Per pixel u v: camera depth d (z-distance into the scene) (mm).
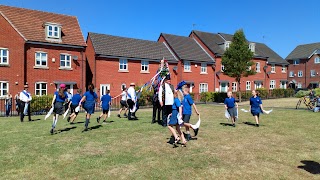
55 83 28422
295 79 63188
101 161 7297
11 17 27609
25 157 7641
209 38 45562
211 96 35219
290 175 6426
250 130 12039
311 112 19797
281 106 25672
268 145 9227
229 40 46188
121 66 33719
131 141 9617
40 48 27609
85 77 30625
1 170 6598
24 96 15070
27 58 26844
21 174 6324
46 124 13805
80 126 12938
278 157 7824
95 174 6355
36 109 21578
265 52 51812
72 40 29812
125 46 35500
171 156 7801
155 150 8430
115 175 6305
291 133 11367
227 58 34500
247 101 35688
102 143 9305
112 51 33156
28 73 26891
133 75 34594
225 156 7867
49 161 7297
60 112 11156
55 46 28500
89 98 11695
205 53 42781
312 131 11859
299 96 44250
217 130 12008
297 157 7844
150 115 17938
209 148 8727
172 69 38156
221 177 6254
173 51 39250
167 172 6508
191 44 43312
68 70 29375
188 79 39156
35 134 10898
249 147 8930
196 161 7371
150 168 6773
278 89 44844
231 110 13125
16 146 8867
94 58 31844
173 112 8789
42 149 8492
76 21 32281
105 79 32375
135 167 6844
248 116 17531
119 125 13156
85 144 9156
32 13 29500
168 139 9953
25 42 26484
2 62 25938
